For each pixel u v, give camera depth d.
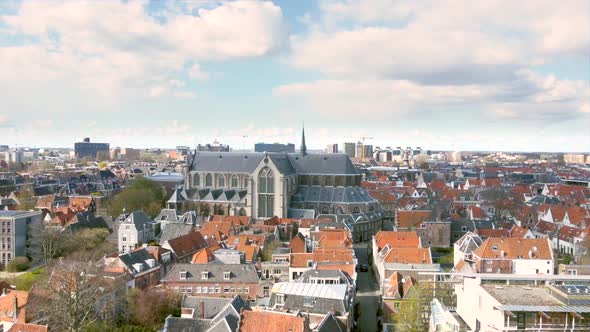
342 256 145.25
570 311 74.06
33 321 109.75
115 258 133.75
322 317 99.69
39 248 181.50
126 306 118.00
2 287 128.62
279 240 194.38
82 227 199.38
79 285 108.81
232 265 137.38
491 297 79.88
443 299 107.00
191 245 169.12
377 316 131.00
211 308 106.88
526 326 75.50
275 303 105.69
